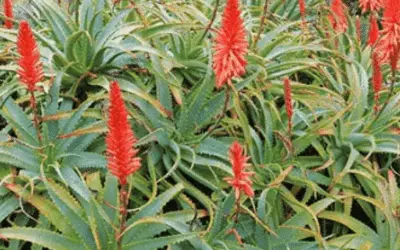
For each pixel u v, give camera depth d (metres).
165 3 2.20
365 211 1.86
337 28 2.29
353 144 1.92
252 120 1.98
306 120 1.85
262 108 1.87
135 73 1.92
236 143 1.48
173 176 1.75
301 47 2.04
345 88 2.12
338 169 1.90
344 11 2.41
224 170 1.76
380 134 1.96
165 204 1.69
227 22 1.59
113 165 1.36
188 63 1.94
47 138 1.70
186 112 1.81
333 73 2.21
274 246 1.72
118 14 1.89
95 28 1.97
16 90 1.85
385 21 1.86
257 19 2.32
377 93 1.91
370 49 2.22
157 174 1.77
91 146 1.78
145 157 1.78
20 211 1.63
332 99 2.00
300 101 1.93
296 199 1.83
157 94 1.83
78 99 1.90
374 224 1.85
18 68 1.77
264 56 2.06
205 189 1.83
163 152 1.80
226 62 1.61
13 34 1.93
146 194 1.71
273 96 2.01
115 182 1.63
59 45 1.95
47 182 1.56
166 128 1.80
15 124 1.73
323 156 1.88
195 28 1.97
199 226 1.68
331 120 1.85
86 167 1.71
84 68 1.84
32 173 1.63
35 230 1.54
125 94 1.81
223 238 1.68
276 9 2.62
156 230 1.61
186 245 1.66
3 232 1.52
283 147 1.87
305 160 1.90
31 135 1.73
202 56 1.98
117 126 1.34
